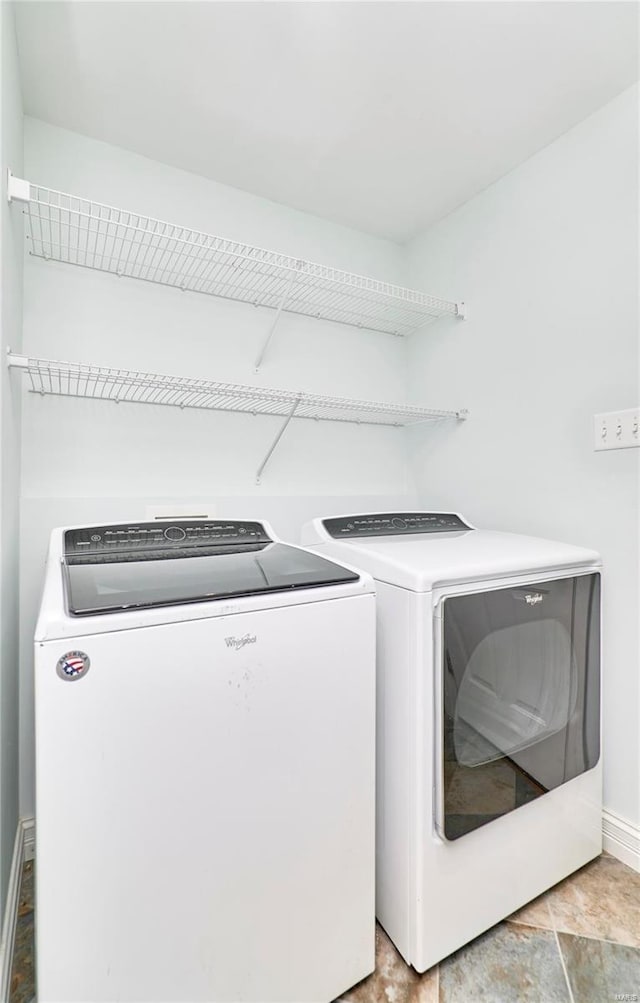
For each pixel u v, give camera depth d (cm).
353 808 106
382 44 127
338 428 220
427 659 109
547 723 132
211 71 135
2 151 101
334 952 105
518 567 123
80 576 103
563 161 163
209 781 88
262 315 198
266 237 196
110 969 80
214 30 123
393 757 116
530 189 174
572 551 137
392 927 118
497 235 187
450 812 112
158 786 83
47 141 154
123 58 131
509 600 122
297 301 204
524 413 179
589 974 113
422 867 109
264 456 199
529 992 109
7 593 115
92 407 163
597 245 153
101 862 78
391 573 117
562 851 136
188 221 179
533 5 116
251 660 92
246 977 93
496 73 137
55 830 75
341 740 104
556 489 167
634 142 142
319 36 124
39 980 75
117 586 94
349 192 193
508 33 124
